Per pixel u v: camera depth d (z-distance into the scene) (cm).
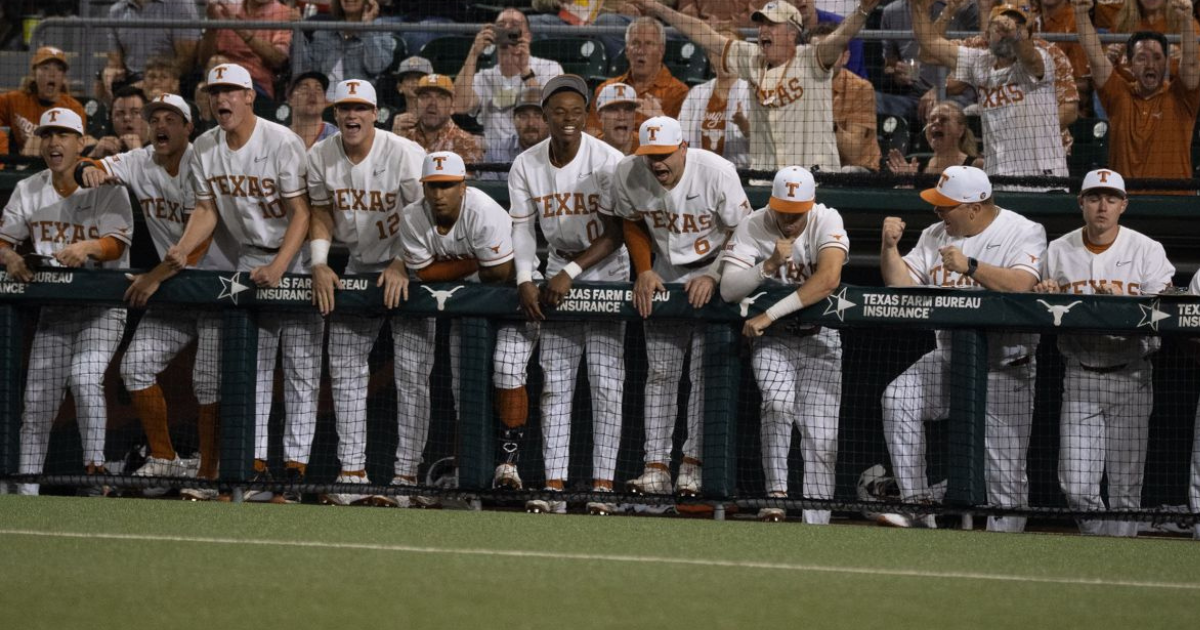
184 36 3859
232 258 2891
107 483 2723
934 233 2772
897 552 1961
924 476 2678
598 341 2714
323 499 2778
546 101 2630
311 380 2773
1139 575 1762
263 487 2691
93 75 4044
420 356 2761
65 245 2883
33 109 3638
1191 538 2650
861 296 2581
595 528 2183
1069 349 2664
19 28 4269
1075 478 2658
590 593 1438
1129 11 3528
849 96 3372
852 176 3186
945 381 2666
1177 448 2966
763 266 2530
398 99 3734
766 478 2694
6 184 3412
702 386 2680
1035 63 3155
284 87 3831
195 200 2808
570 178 2689
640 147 2539
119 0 4019
